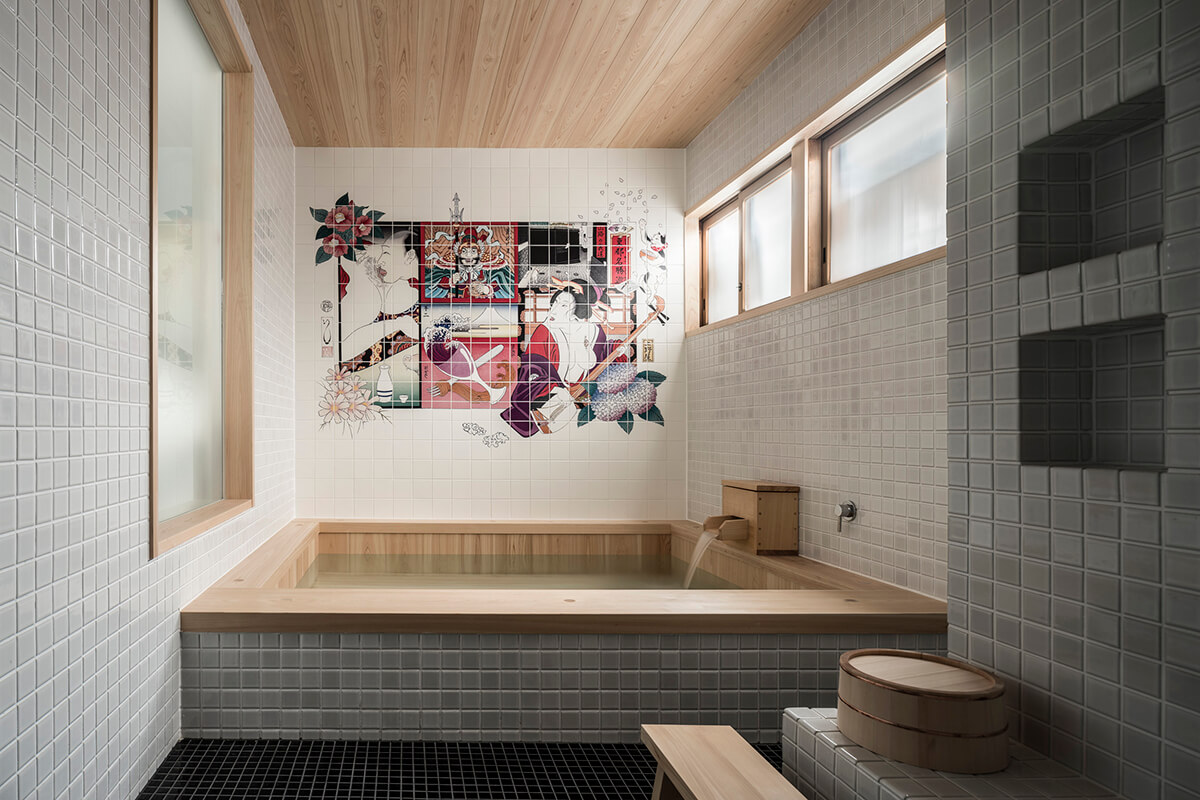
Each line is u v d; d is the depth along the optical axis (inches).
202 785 76.7
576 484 182.5
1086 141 65.0
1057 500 62.4
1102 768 57.6
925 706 59.6
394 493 178.5
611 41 129.0
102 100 66.2
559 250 183.3
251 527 127.2
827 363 122.6
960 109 74.8
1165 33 53.3
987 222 70.7
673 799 64.4
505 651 89.5
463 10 117.6
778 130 137.4
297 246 178.1
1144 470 55.4
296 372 177.2
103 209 66.4
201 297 111.3
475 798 75.1
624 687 90.0
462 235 181.5
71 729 59.5
